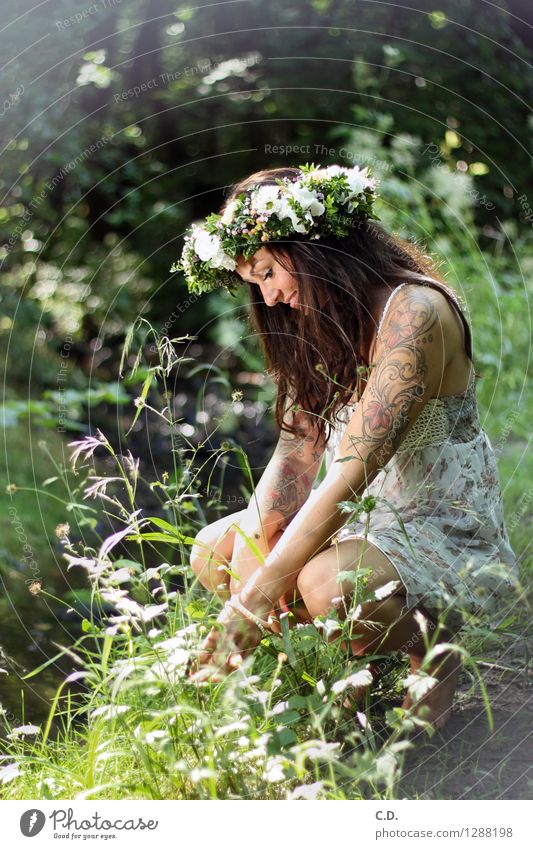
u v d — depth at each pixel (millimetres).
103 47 6312
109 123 6652
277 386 2207
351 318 2041
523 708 2018
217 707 1768
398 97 6617
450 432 2000
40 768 1875
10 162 5781
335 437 2133
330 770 1646
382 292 2018
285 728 1577
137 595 2037
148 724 1706
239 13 6895
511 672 2180
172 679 1739
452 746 1884
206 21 6926
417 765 1830
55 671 2465
